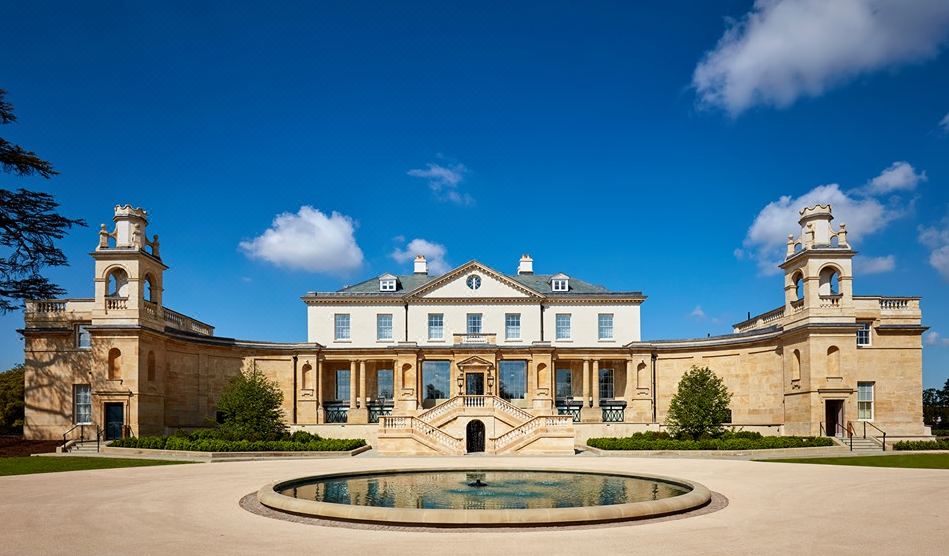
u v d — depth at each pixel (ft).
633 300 197.77
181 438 134.72
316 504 56.13
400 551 44.45
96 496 69.51
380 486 76.48
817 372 148.36
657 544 46.57
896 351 157.07
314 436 151.23
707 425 146.10
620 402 193.06
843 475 89.51
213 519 55.98
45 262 150.92
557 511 53.21
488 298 196.65
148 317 151.12
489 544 46.55
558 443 142.61
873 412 155.12
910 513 59.11
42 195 144.36
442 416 156.15
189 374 167.02
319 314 196.34
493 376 186.39
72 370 154.51
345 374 196.75
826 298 151.53
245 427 140.97
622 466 104.53
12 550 45.09
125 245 149.48
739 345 174.91
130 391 143.23
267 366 185.37
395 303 197.47
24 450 135.74
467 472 93.40
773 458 122.01
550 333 196.95
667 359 189.98
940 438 149.59
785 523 54.39
